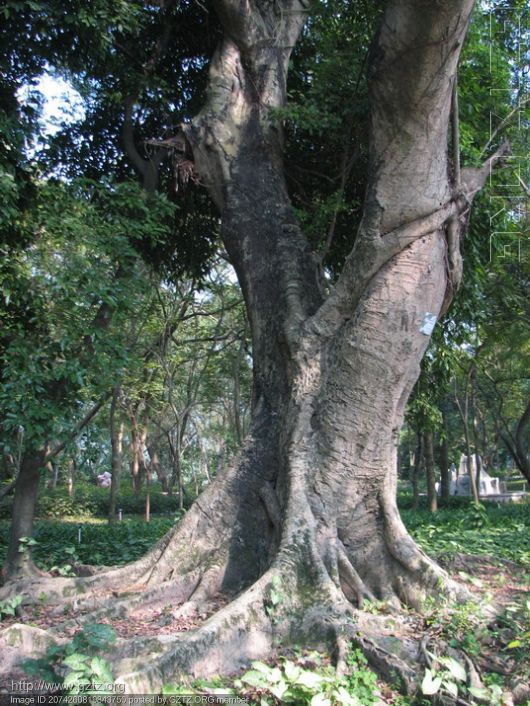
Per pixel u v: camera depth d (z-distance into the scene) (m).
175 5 9.15
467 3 4.72
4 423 6.48
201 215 10.22
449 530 11.76
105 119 9.65
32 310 7.16
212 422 32.28
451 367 10.96
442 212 5.71
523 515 17.00
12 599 5.73
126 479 37.88
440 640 4.66
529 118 9.05
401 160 5.46
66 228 6.93
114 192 7.72
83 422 8.86
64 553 9.52
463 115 8.60
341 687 3.94
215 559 6.04
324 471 5.73
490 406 22.75
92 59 8.41
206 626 4.58
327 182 9.28
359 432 5.69
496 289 13.02
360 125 8.09
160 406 23.22
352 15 8.09
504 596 6.18
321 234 8.45
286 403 6.35
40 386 6.78
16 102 7.82
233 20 7.62
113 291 7.00
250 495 6.25
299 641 4.80
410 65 5.02
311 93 8.15
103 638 4.14
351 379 5.69
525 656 4.45
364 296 5.75
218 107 7.61
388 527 5.82
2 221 6.68
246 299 7.18
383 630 4.88
